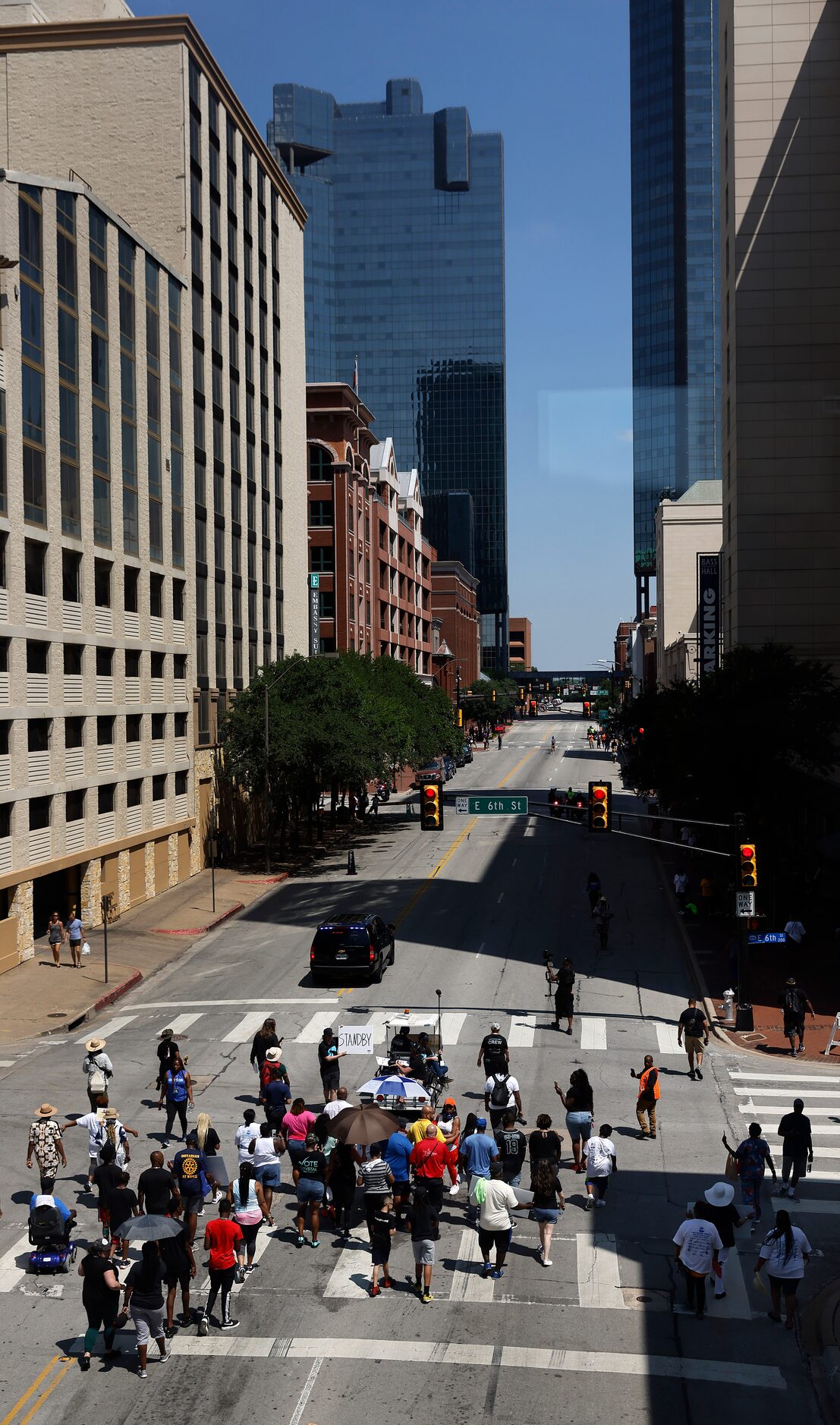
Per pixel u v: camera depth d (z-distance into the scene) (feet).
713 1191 47.83
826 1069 80.53
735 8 198.59
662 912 136.26
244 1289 48.14
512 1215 56.44
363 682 209.87
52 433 120.16
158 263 153.89
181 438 163.73
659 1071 79.71
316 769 171.73
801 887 132.87
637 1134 67.00
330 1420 38.22
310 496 284.41
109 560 135.85
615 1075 78.28
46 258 119.65
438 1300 47.11
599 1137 57.31
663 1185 59.47
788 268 197.16
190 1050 84.33
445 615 556.51
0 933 108.88
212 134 181.68
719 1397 39.96
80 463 127.85
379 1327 44.80
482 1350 43.11
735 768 134.00
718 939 120.78
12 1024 92.22
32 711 114.93
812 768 141.38
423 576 426.10
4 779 109.60
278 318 224.53
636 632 527.81
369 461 324.19
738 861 91.40
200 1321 44.37
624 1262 50.70
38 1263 49.65
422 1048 71.05
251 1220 48.96
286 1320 45.39
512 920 131.44
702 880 135.03
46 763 118.93
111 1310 41.81
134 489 144.87
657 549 401.29
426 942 121.19
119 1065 81.25
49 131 167.32
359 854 186.09
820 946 118.21
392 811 246.06
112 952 118.93
